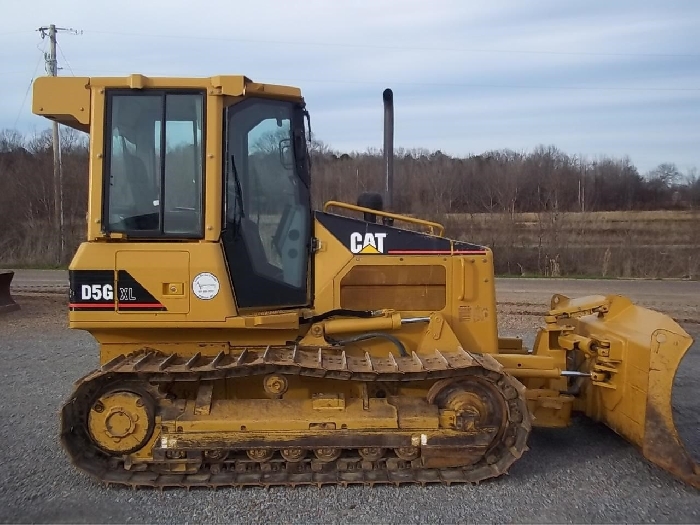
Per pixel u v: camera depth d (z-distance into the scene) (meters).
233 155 4.67
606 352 4.94
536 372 5.03
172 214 4.57
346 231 5.03
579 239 21.36
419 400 4.68
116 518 4.07
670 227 23.77
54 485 4.55
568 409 5.16
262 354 4.62
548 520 4.05
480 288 5.14
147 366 4.39
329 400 4.58
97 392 4.49
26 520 4.02
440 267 5.09
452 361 4.58
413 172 27.73
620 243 20.91
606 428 5.83
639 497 4.39
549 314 5.54
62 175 25.41
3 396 6.80
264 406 4.57
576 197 30.14
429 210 23.72
